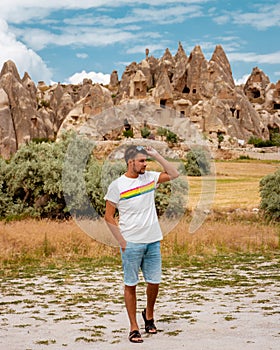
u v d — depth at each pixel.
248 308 7.00
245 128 145.00
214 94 150.88
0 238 13.98
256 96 186.00
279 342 4.95
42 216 22.03
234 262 12.38
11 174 22.61
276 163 70.12
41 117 129.12
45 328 5.91
